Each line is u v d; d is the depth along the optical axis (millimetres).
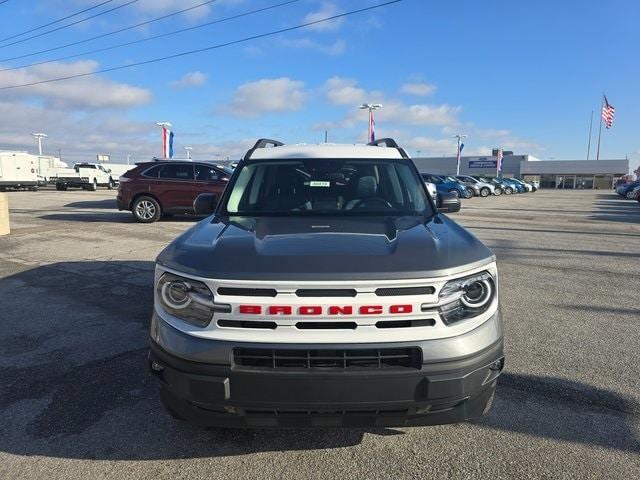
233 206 3744
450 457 2750
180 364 2354
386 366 2270
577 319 5156
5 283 6645
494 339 2439
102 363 4066
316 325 2273
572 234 12180
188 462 2732
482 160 87688
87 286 6488
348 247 2590
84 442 2934
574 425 3090
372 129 31469
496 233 12211
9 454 2818
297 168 4043
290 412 2314
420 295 2297
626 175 76625
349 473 2621
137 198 13258
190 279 2398
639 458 2746
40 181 38031
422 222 3273
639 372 3854
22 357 4188
